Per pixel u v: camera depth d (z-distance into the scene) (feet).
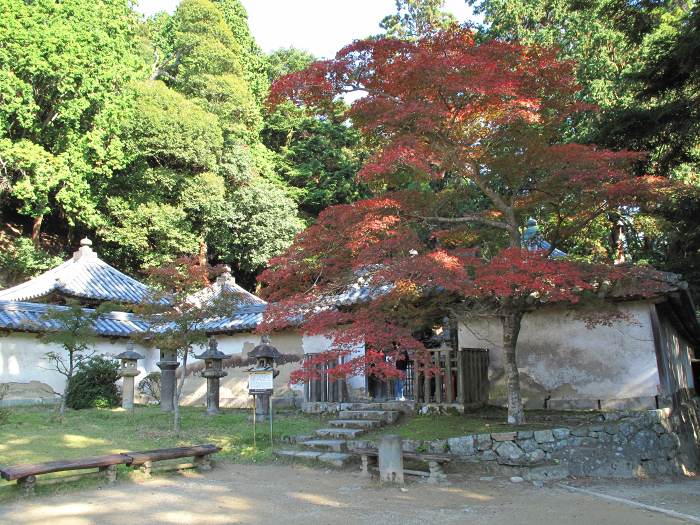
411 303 29.12
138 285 68.39
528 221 42.32
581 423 30.96
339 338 24.67
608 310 31.30
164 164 87.76
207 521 17.97
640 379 33.99
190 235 84.43
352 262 26.27
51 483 21.62
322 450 29.71
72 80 70.90
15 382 48.34
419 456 25.07
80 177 73.56
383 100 26.61
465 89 24.75
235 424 37.81
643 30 48.80
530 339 38.19
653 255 63.00
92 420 39.11
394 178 30.68
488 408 37.29
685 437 36.06
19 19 67.46
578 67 61.82
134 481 23.38
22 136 73.72
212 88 95.35
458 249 26.45
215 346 44.55
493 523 18.42
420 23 84.07
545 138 29.07
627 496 23.82
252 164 95.66
